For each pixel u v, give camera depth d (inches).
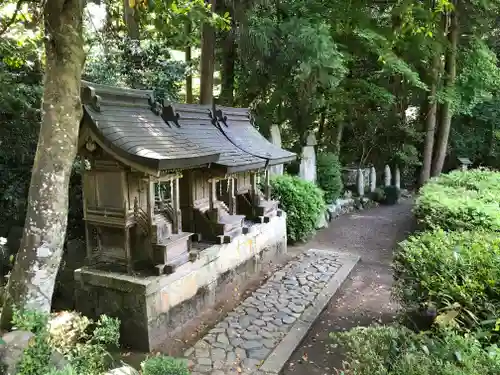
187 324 175.3
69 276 201.2
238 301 201.2
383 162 550.6
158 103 190.7
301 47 324.8
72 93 118.6
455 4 451.5
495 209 210.4
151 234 161.8
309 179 383.9
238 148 225.9
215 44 366.3
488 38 539.2
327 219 387.9
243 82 384.8
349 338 109.1
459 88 490.0
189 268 175.9
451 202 222.8
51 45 115.8
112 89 165.3
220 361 144.2
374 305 198.8
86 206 165.6
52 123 116.9
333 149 489.7
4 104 218.2
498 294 114.6
